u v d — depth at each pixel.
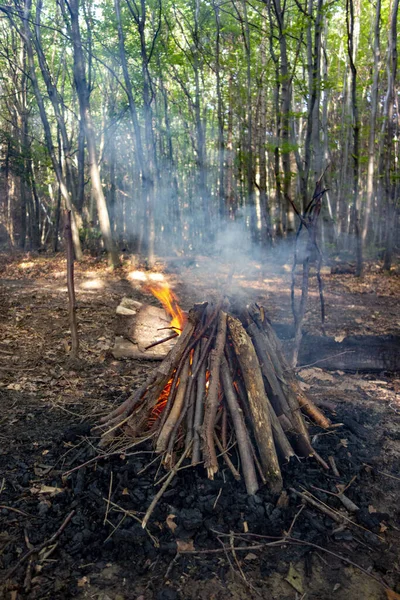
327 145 16.00
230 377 3.25
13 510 2.79
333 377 5.20
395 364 5.50
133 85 17.08
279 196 16.20
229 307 3.46
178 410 3.17
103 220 14.09
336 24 19.94
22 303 8.75
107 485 2.96
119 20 13.53
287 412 3.28
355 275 12.88
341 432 3.63
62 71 19.64
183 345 3.32
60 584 2.29
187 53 17.02
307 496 2.90
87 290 10.41
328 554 2.53
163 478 2.89
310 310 8.60
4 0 14.41
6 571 2.37
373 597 2.28
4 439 3.64
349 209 22.08
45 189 23.95
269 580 2.36
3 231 24.55
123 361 5.77
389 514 2.88
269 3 13.12
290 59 18.36
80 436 3.56
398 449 3.57
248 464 2.94
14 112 19.80
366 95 20.08
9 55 18.95
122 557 2.47
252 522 2.70
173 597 2.22
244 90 16.31
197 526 2.63
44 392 4.70
